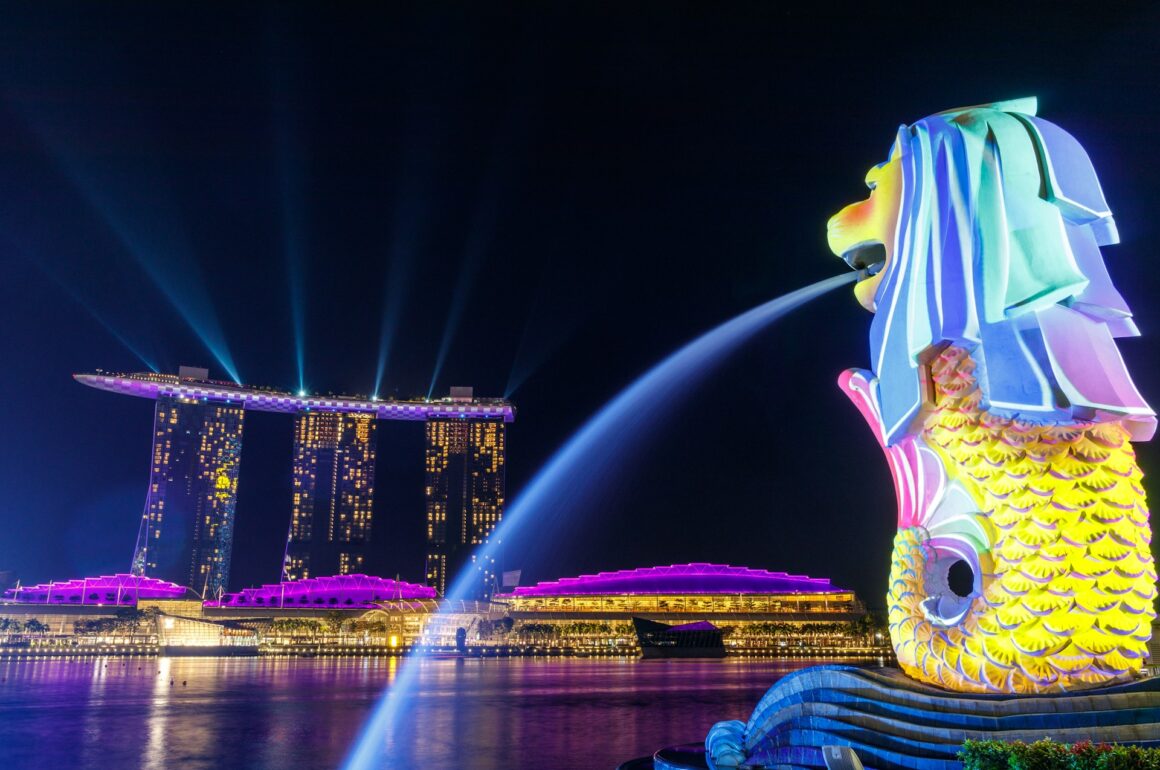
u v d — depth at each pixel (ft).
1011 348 50.93
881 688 54.03
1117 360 51.08
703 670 342.23
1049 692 48.52
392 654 538.88
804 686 59.67
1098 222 51.90
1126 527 49.39
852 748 50.72
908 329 55.93
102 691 218.38
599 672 323.57
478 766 100.17
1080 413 49.01
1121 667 48.03
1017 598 49.80
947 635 53.01
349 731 133.18
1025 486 50.52
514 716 155.02
